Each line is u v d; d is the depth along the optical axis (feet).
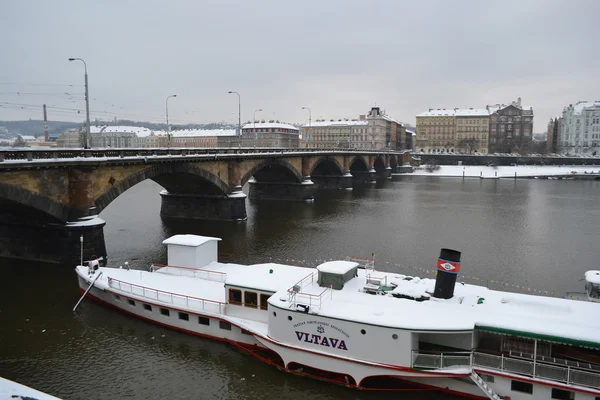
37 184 123.34
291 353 76.43
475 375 67.26
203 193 221.87
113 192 146.72
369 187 416.67
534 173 552.00
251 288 83.76
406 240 181.16
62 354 84.23
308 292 80.74
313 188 398.83
